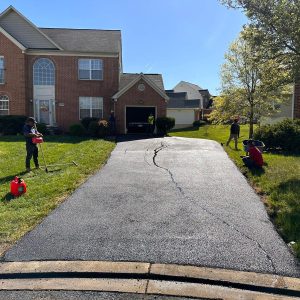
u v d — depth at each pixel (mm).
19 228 5840
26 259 4758
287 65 11453
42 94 26156
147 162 12398
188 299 3863
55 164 11781
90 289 4070
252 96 21422
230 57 23828
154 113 26453
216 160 12719
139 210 6785
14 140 19719
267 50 11188
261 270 4422
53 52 25766
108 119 24953
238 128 16953
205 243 5211
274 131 15250
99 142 18141
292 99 21031
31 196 7734
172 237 5438
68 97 26266
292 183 8500
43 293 4004
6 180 9484
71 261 4684
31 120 10805
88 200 7480
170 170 10852
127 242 5262
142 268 4473
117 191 8242
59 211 6734
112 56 26250
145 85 25203
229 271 4395
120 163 12180
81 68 26250
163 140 20000
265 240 5316
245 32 11422
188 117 45031
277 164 11367
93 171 10656
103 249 5027
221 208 6887
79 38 27578
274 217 6352
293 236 5355
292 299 3873
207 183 9055
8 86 25438
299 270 4434
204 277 4258
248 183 9055
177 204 7176
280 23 10320
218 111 23297
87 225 5984
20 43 25234
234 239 5355
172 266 4520
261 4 10656
